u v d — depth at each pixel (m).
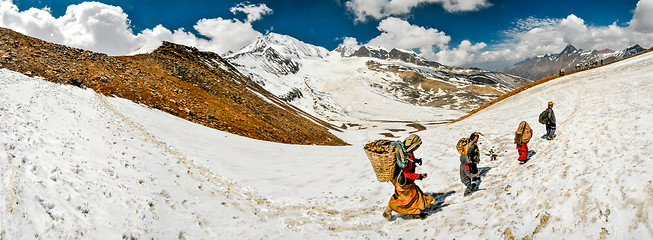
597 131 8.01
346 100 179.25
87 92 15.76
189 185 7.60
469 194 6.91
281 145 19.98
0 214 4.00
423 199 6.08
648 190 3.86
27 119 7.89
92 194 5.34
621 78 19.64
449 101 182.12
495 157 9.57
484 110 37.34
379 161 5.92
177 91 26.44
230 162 12.17
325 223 6.63
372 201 8.04
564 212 4.50
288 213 7.38
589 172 5.30
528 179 6.42
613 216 3.88
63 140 7.38
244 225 6.13
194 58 53.53
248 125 27.25
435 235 5.31
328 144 40.25
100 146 8.05
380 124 108.50
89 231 4.50
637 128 6.74
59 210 4.62
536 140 10.47
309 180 11.12
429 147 13.83
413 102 191.12
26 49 19.11
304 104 156.50
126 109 15.99
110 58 26.05
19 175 4.96
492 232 4.81
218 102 31.09
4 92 9.67
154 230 5.09
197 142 14.57
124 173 6.82
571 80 30.44
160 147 11.02
